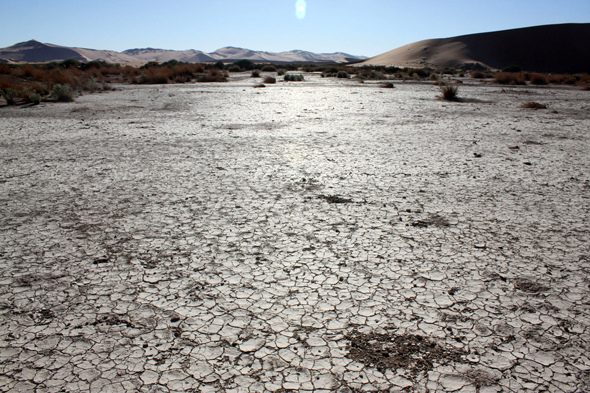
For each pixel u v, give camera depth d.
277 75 43.78
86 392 2.23
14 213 4.81
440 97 19.47
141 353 2.55
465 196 5.50
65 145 8.67
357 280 3.39
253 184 6.01
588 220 4.67
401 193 5.62
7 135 9.77
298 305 3.05
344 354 2.54
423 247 3.98
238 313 2.96
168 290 3.24
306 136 9.89
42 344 2.62
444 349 2.59
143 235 4.24
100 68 41.91
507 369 2.42
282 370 2.41
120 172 6.61
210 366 2.44
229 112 14.44
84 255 3.80
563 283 3.35
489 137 9.74
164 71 33.84
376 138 9.63
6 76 24.75
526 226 4.50
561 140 9.39
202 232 4.32
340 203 5.23
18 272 3.49
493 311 2.98
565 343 2.65
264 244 4.05
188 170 6.75
